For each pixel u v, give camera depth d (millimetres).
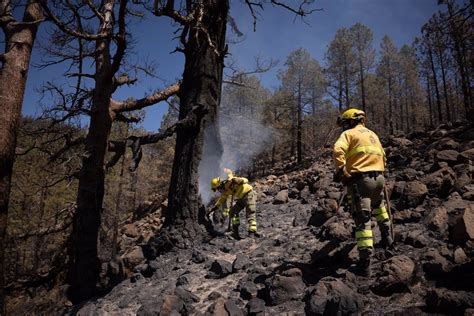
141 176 29266
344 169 3104
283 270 3627
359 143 3188
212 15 7309
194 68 7145
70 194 19344
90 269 7191
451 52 26344
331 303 2564
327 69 37031
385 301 2590
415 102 50000
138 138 7547
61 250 10648
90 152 8258
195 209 6316
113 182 21938
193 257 5156
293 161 37031
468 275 2463
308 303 2748
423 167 5750
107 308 4160
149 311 3469
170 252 5711
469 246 2797
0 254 6547
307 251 4184
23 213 17797
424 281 2684
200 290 3951
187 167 6559
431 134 8328
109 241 9297
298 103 33656
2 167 6625
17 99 6918
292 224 5914
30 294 9547
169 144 29375
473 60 24359
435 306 2270
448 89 41688
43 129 9820
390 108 43656
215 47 6980
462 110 40406
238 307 3100
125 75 9617
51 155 10344
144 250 6250
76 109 8734
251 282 3572
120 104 8977
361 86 38125
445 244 3170
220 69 7426
